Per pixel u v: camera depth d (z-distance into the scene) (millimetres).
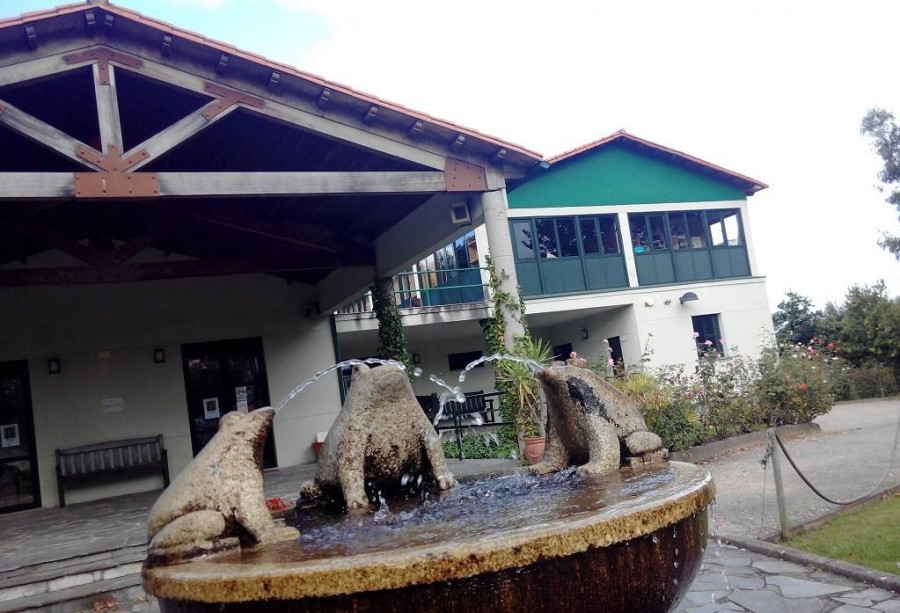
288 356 12500
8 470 10508
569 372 3414
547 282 16328
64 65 6242
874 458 8203
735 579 4391
